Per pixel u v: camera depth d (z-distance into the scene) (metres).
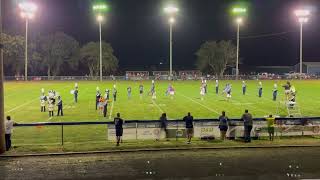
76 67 106.50
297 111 33.25
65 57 104.00
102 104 32.28
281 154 18.47
